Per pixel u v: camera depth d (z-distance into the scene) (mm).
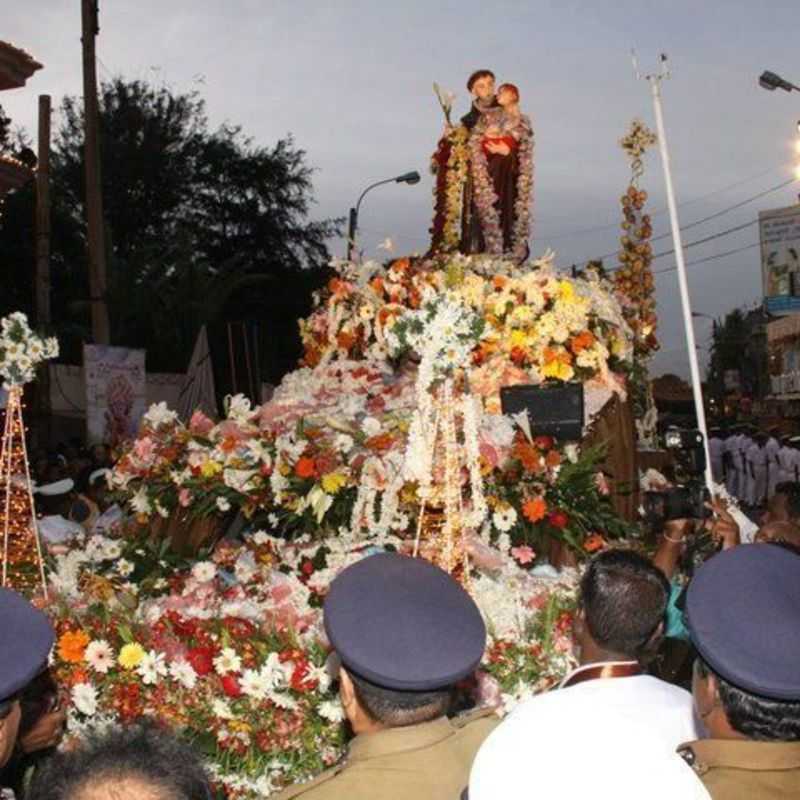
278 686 4723
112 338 30906
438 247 8867
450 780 2738
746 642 2531
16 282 32031
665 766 2348
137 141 42062
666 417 9586
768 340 44406
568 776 2320
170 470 6930
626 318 8547
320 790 2723
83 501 9633
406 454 5309
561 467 6559
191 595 5441
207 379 17266
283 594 5562
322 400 7191
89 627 4852
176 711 4633
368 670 2719
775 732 2521
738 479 26109
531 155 8828
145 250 32656
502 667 4875
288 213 43125
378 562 2895
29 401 17328
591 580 3367
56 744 3799
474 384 7211
